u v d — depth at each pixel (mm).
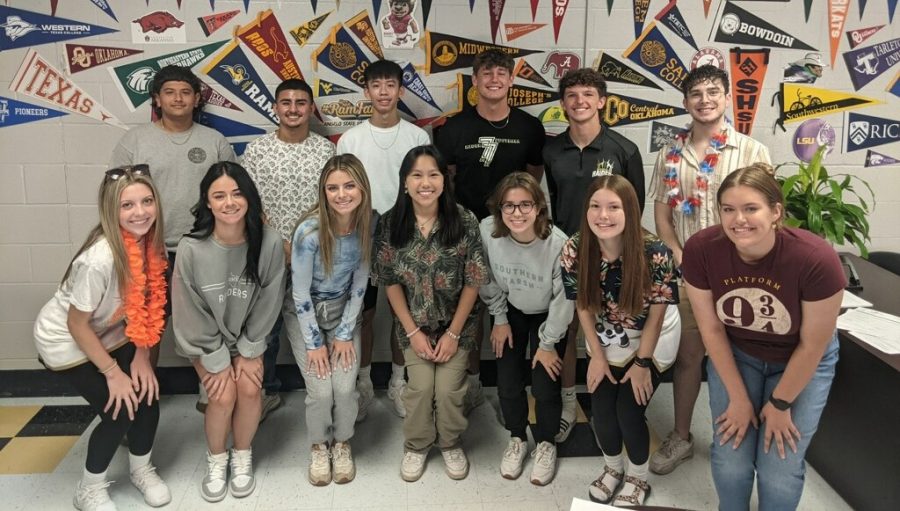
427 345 2436
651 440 2766
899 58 3102
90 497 2275
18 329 3104
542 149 2852
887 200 3242
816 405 1865
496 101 2768
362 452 2682
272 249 2283
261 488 2436
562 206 2742
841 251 3271
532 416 2994
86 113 2953
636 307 2078
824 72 3102
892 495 2041
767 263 1720
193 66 2961
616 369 2238
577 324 2738
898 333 2229
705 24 3039
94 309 2111
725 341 1923
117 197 2086
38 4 2859
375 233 2447
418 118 3076
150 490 2340
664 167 2639
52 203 3018
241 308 2291
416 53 3016
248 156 2826
